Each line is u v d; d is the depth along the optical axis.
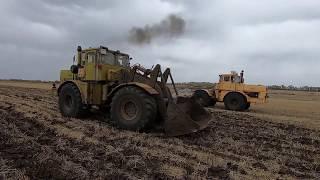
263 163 8.41
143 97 11.20
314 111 24.14
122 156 8.20
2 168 6.94
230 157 8.79
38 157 7.81
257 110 23.48
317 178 7.57
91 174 6.95
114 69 13.24
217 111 20.02
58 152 8.42
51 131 10.76
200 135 11.34
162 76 11.81
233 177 7.21
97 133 10.70
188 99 12.45
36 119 12.62
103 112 14.12
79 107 13.30
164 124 11.12
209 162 8.20
